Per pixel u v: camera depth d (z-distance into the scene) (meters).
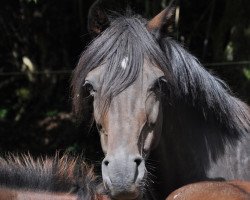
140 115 6.94
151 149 7.45
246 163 8.12
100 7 7.71
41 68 19.33
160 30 7.65
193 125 8.11
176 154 8.06
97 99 7.14
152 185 8.05
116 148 6.70
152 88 7.10
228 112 8.20
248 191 6.64
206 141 8.13
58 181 7.56
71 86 7.91
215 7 17.50
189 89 7.91
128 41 7.29
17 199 7.41
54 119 18.14
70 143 16.61
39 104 19.05
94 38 7.71
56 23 18.72
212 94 8.03
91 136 16.41
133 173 6.55
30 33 19.05
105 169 6.68
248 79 14.23
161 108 7.38
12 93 19.64
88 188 7.34
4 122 18.45
